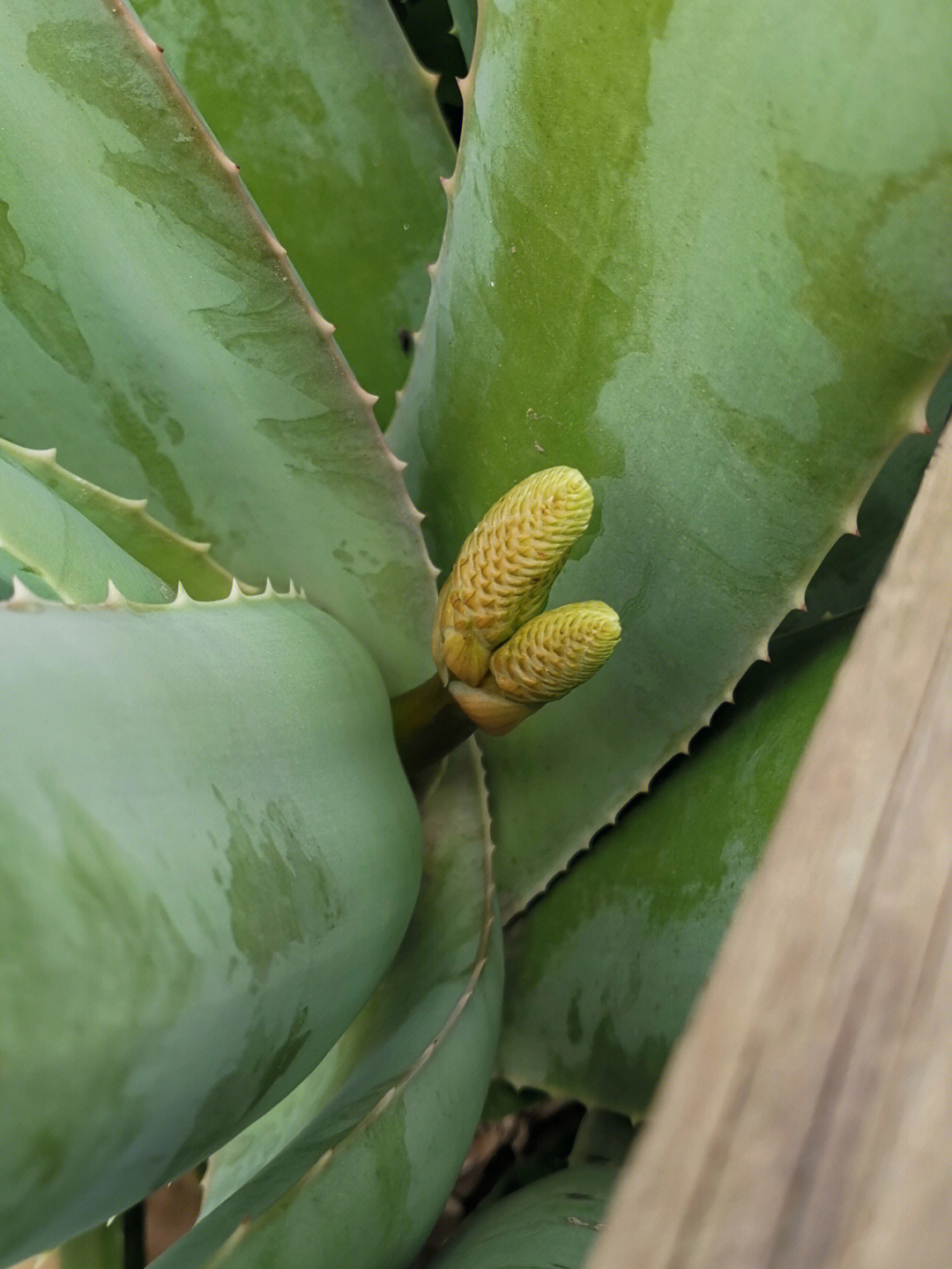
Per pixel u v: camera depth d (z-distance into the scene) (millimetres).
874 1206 101
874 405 339
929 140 293
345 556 417
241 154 494
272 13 479
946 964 113
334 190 501
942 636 134
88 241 366
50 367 391
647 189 334
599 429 383
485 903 411
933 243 306
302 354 379
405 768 408
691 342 352
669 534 388
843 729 127
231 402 393
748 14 298
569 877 464
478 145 362
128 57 328
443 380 417
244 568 424
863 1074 108
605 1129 445
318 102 491
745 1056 108
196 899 219
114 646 239
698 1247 101
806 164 308
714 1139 105
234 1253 288
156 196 354
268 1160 416
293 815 274
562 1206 376
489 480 419
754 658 400
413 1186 331
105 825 205
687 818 420
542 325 376
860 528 480
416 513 409
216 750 254
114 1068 195
